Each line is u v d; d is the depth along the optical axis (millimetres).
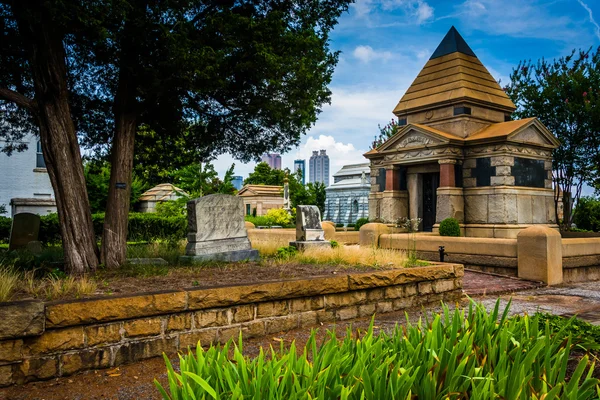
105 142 13766
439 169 20094
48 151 9047
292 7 10742
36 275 8062
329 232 18500
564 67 23703
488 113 20641
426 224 21094
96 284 6820
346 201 46500
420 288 9047
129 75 9828
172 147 14195
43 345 4996
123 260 9805
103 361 5367
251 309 6648
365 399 2498
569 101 22516
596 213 26953
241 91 10953
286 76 10602
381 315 8242
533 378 2982
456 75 20578
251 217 42375
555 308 9023
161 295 5789
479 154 18703
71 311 5137
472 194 18828
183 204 29812
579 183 23750
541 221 18859
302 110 11180
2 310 4699
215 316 6293
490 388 2539
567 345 3203
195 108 11984
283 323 6988
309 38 10039
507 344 3463
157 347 5773
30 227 15414
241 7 10438
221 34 9289
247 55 9602
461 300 9828
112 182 9922
